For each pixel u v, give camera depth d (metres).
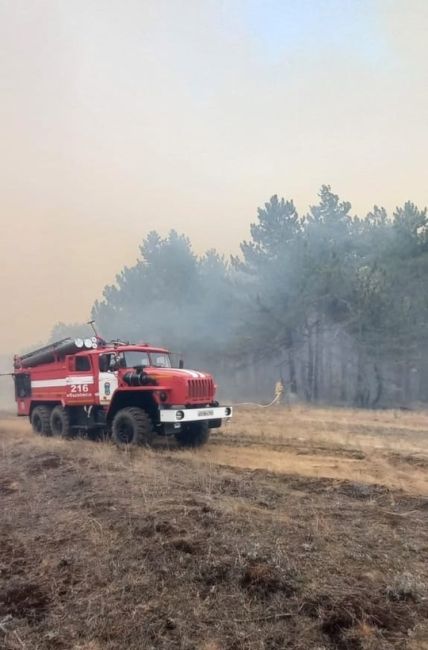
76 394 12.98
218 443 11.93
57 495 7.41
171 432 10.94
